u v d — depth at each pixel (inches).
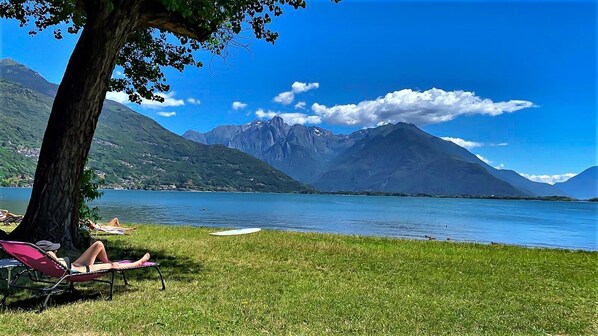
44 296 276.8
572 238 1737.2
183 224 1653.5
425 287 365.4
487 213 4133.9
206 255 483.5
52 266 256.5
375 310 281.0
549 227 2442.2
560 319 281.4
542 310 302.4
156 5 445.4
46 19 600.4
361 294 326.3
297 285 348.2
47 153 425.7
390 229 1844.2
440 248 674.8
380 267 453.4
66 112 424.5
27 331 208.7
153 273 368.2
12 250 251.4
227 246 564.1
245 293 312.5
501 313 289.9
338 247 597.6
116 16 420.2
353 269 436.5
